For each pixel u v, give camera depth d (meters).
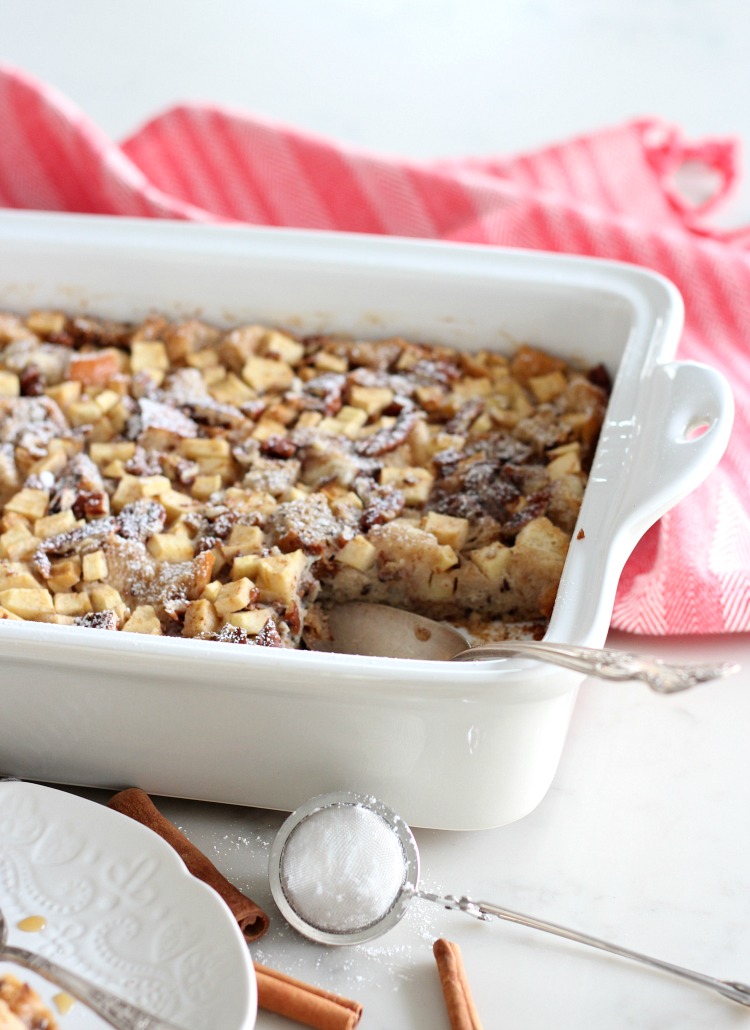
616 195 1.06
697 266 0.95
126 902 0.70
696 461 0.74
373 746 0.72
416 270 0.90
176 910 0.69
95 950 0.69
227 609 0.78
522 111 1.19
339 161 1.01
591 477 0.78
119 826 0.72
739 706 0.81
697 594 0.82
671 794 0.77
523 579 0.81
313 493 0.85
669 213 1.06
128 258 0.92
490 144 1.16
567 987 0.71
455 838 0.76
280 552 0.81
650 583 0.82
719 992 0.70
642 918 0.73
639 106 1.19
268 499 0.84
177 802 0.78
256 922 0.73
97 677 0.72
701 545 0.83
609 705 0.81
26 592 0.79
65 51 1.27
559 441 0.87
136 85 1.22
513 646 0.70
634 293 0.88
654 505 0.73
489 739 0.71
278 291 0.92
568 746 0.79
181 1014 0.67
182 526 0.83
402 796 0.74
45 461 0.86
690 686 0.63
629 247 0.96
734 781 0.78
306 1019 0.69
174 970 0.68
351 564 0.81
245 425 0.88
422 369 0.91
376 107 1.20
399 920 0.72
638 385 0.82
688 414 0.77
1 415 0.89
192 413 0.89
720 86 1.20
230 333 0.93
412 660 0.70
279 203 1.03
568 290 0.89
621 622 0.82
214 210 1.04
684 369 0.79
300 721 0.72
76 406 0.89
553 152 1.06
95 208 1.00
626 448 0.79
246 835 0.76
